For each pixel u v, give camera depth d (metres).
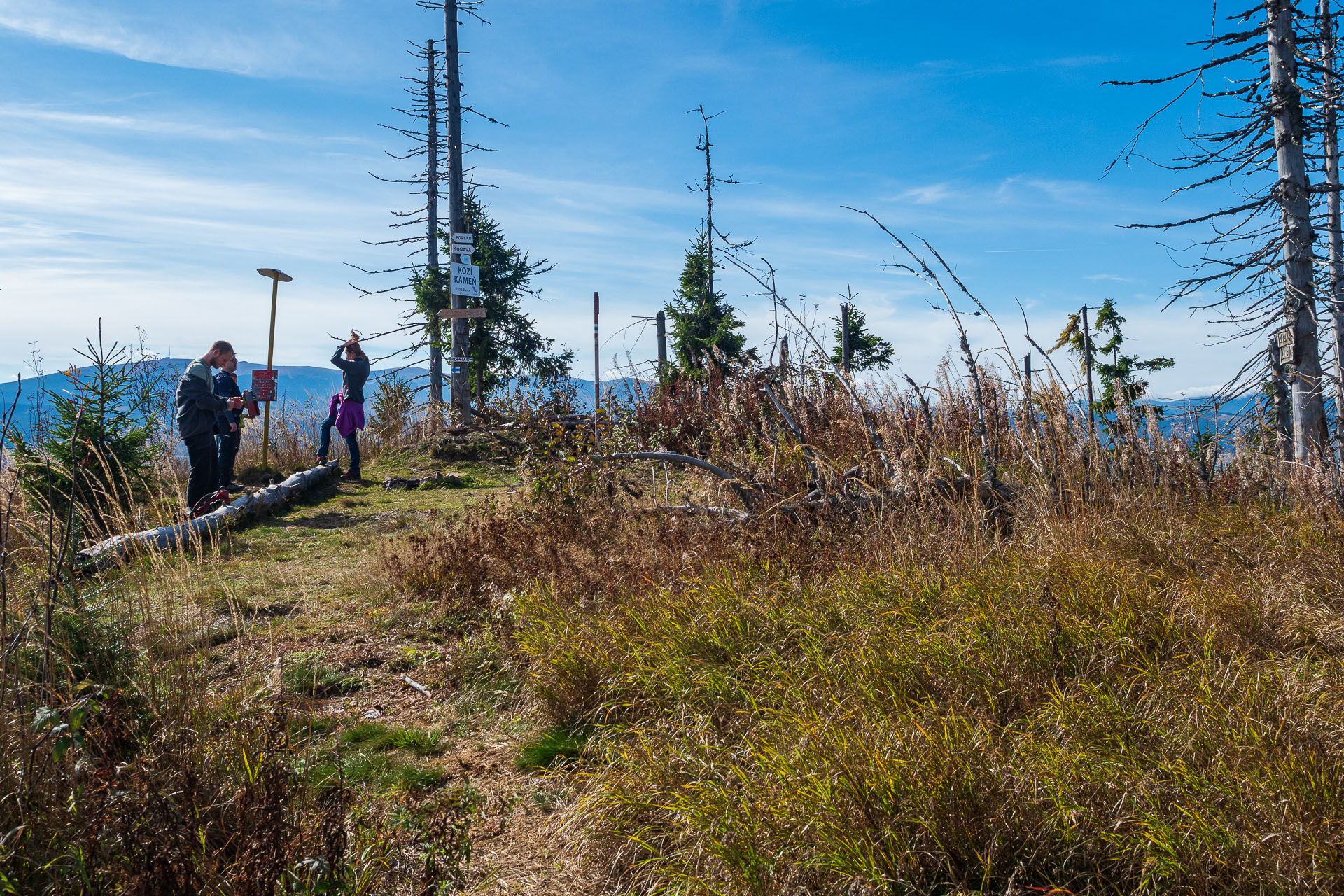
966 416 7.53
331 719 4.08
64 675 2.95
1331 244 10.54
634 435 12.33
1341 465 6.61
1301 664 3.49
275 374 13.02
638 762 3.18
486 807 3.22
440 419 16.05
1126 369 22.25
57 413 7.25
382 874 2.43
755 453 8.19
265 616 5.72
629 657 4.07
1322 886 2.15
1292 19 8.27
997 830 2.44
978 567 4.79
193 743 2.88
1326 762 2.61
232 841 2.36
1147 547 5.01
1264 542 5.34
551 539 6.23
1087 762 2.71
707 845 2.54
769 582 4.93
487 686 4.47
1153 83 8.80
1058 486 6.09
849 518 6.03
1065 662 3.50
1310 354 8.23
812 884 2.40
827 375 9.64
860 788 2.58
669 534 5.87
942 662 3.55
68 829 2.33
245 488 10.96
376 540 8.17
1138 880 2.30
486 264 20.33
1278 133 8.41
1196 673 3.32
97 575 3.47
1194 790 2.50
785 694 3.49
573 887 2.71
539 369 21.19
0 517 3.11
